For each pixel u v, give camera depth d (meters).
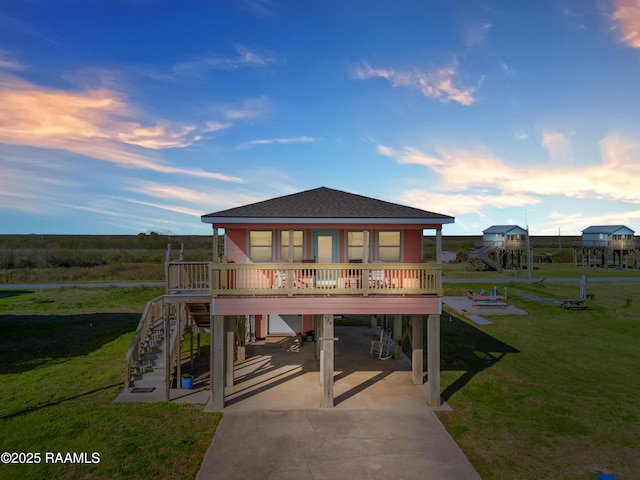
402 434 10.98
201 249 94.25
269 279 14.52
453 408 12.70
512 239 55.28
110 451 9.90
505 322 25.75
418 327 14.98
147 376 14.61
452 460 9.70
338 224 13.44
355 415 12.15
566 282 43.50
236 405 12.80
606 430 11.20
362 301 12.80
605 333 22.86
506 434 10.97
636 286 40.56
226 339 14.40
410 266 12.95
